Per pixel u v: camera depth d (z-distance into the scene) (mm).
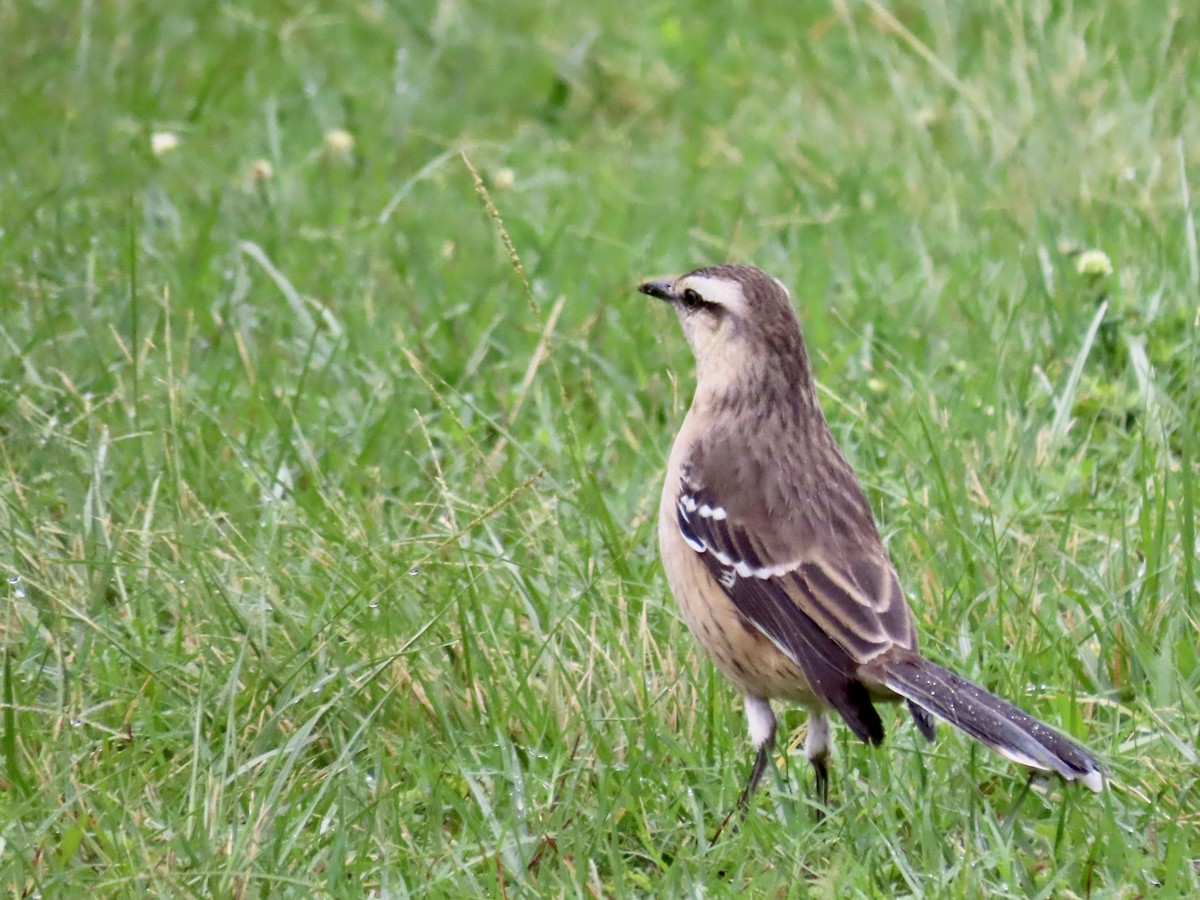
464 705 9836
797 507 9391
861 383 13164
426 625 10180
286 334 14336
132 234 12992
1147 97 17562
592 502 11500
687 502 9633
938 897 8219
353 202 16656
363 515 11555
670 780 9289
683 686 9961
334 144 17547
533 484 11641
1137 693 9859
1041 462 12016
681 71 20000
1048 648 10062
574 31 20719
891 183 16875
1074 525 11367
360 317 14367
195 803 8773
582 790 9258
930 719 8547
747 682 9469
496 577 10875
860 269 15234
